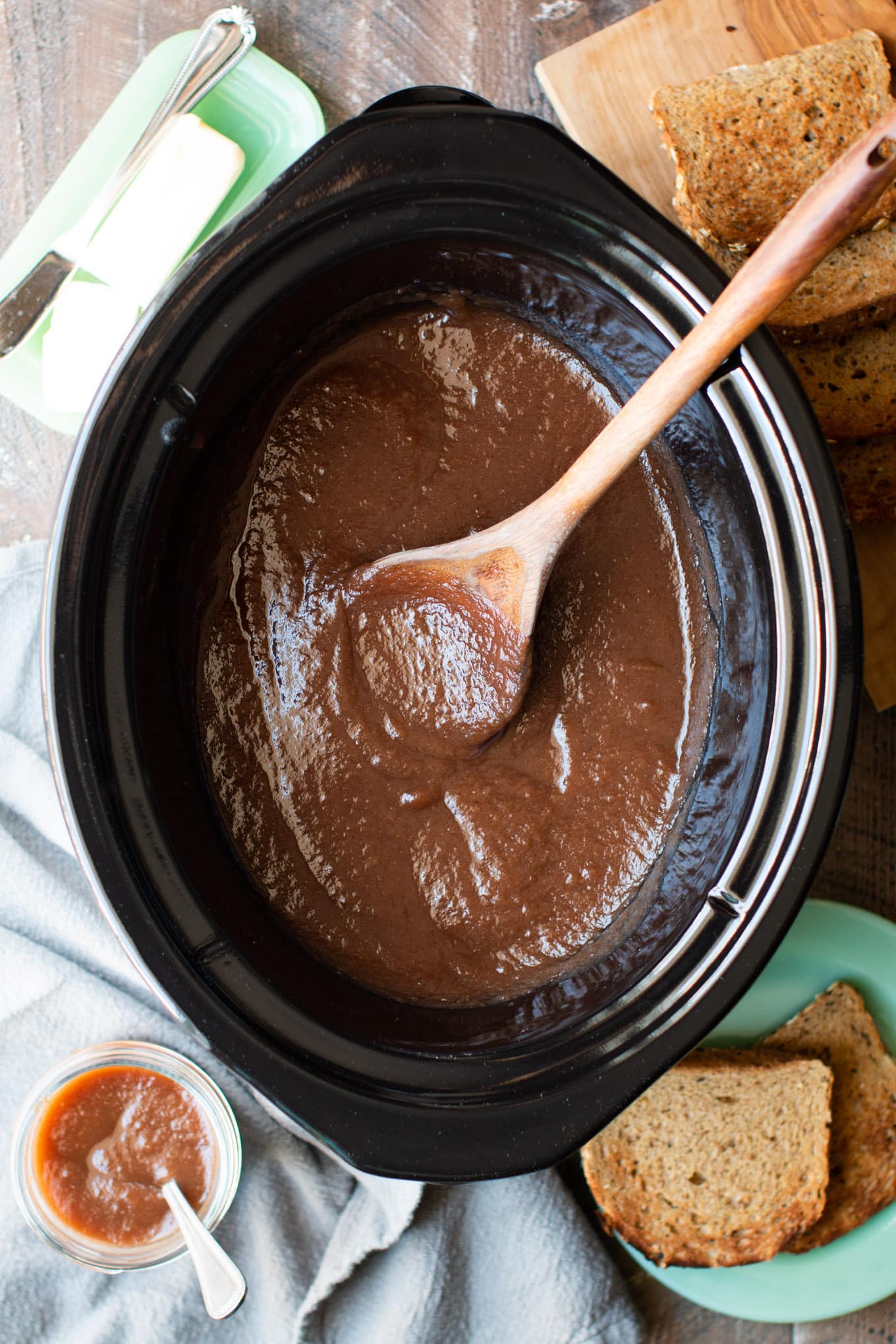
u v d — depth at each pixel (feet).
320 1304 2.37
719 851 2.02
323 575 2.09
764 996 2.43
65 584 1.90
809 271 1.77
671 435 2.10
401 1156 1.91
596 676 2.13
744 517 2.03
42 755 2.43
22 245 2.38
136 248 2.34
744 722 2.05
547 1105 1.93
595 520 2.14
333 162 1.90
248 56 2.36
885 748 2.44
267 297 1.94
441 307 2.10
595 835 2.11
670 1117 2.42
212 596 2.10
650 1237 2.38
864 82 2.29
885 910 2.44
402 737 2.09
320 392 2.10
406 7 2.39
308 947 2.09
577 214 1.95
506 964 2.10
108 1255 2.37
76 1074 2.37
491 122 1.91
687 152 2.29
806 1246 2.39
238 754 2.10
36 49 2.40
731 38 2.33
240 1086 2.42
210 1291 2.28
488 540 2.00
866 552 2.39
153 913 1.91
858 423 2.36
